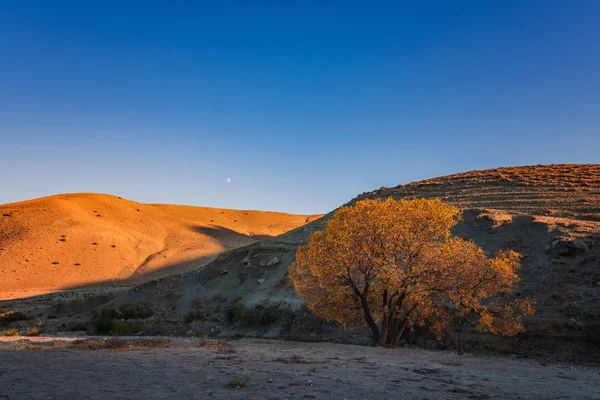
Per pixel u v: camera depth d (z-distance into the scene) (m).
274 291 44.66
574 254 31.55
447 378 12.43
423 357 18.77
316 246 23.55
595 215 40.12
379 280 23.20
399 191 68.94
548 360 22.16
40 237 112.81
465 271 22.58
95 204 151.62
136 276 102.69
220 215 190.88
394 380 11.62
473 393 10.18
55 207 135.88
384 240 22.91
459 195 58.84
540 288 29.22
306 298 25.25
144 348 18.72
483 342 25.31
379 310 24.34
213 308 47.28
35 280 93.56
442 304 26.50
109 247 115.50
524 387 11.70
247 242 151.12
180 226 156.12
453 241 24.06
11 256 101.94
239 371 12.08
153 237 136.75
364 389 10.02
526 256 33.91
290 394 9.08
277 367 13.30
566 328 24.08
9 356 14.67
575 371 18.22
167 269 108.88
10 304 69.38
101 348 18.25
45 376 10.61
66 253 107.69
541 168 71.88
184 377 10.80
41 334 42.47
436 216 23.41
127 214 152.38
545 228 36.62
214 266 56.91
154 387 9.41
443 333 25.36
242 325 40.06
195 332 41.31
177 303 50.78
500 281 22.69
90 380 10.12
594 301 25.77
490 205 51.12
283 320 37.41
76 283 94.62
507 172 70.50
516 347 24.17
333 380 11.10
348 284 23.67
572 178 59.38
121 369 11.90
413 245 22.97
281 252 54.88
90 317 50.94
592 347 22.44
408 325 25.91
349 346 23.53
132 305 50.78
